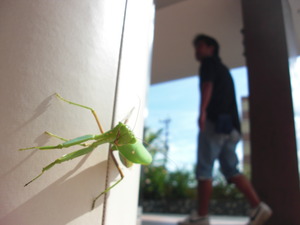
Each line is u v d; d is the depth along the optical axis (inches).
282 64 69.3
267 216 68.6
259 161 78.0
